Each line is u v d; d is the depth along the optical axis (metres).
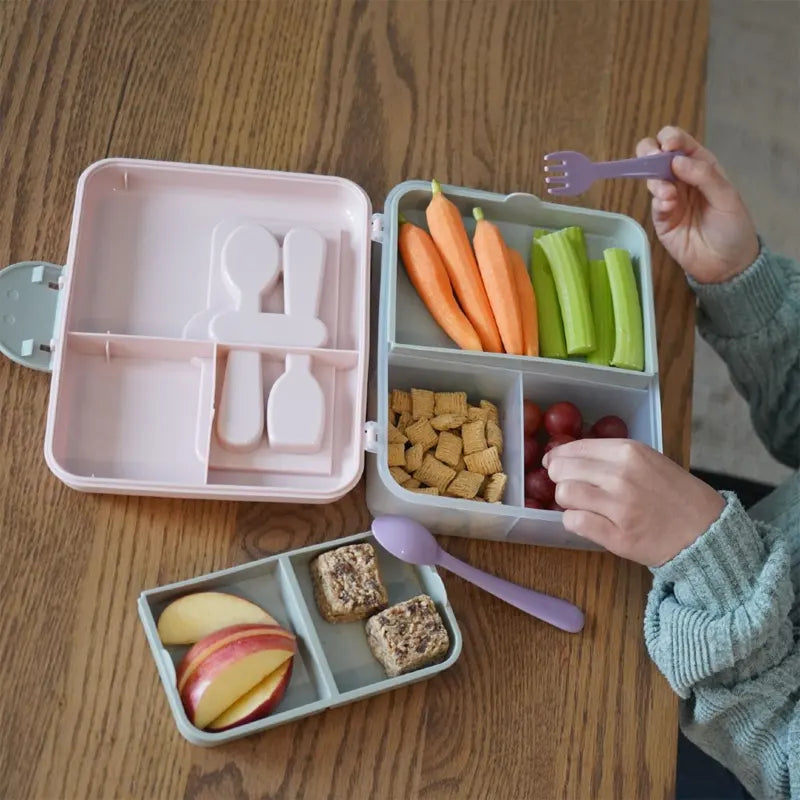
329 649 0.82
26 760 0.74
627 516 0.82
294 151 0.99
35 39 0.96
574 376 0.93
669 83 1.10
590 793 0.82
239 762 0.77
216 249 0.91
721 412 1.61
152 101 0.97
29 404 0.85
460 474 0.90
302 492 0.81
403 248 0.95
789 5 1.78
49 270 0.88
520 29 1.09
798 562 0.95
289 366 0.86
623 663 0.87
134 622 0.79
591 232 1.03
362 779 0.79
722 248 0.99
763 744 0.88
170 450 0.84
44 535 0.81
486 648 0.85
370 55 1.04
